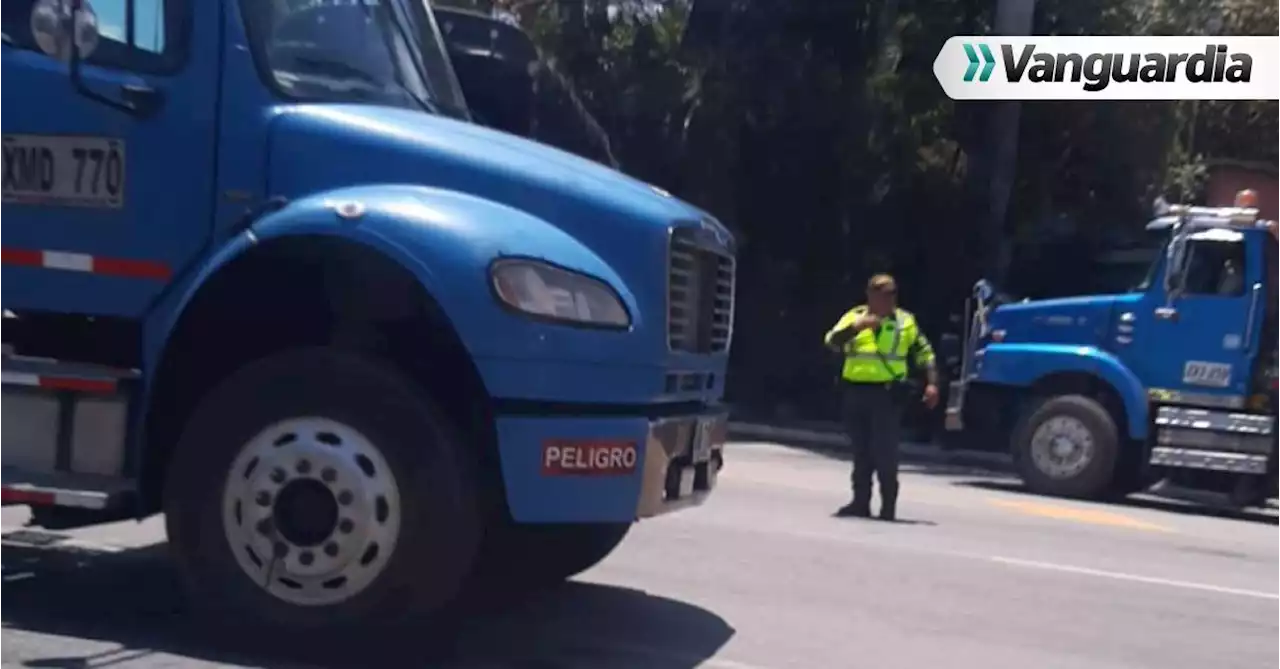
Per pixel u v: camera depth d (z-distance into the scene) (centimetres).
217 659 605
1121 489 1625
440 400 606
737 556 934
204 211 629
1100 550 1116
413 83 712
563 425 579
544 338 574
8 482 611
